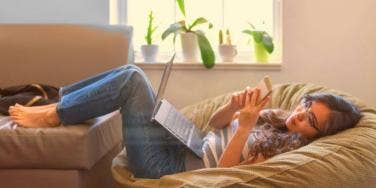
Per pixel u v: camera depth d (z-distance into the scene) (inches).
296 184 51.8
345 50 101.4
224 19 108.0
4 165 63.2
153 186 55.2
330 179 52.8
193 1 108.8
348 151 57.1
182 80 98.7
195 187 50.9
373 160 57.4
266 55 102.3
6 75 96.5
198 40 101.0
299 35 101.8
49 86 89.1
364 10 100.1
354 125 63.9
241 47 106.2
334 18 100.9
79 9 108.5
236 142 60.2
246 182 51.5
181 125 66.9
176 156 63.2
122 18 111.4
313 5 101.0
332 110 61.9
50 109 65.9
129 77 64.3
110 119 73.4
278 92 79.7
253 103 62.0
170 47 104.1
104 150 71.2
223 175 52.9
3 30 98.7
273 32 105.7
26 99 80.0
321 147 57.5
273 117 65.8
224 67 100.4
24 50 97.0
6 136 62.7
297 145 61.4
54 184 63.4
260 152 60.7
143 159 61.7
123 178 60.6
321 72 102.3
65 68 96.0
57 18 109.0
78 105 64.1
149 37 105.0
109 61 95.2
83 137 62.8
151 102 64.4
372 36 100.5
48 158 62.8
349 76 102.0
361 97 102.1
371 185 56.6
